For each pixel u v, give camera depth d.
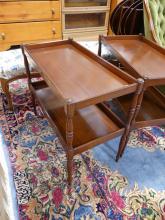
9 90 1.55
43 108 1.20
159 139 1.41
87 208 1.01
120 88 0.87
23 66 1.42
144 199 1.06
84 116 1.16
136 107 1.03
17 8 2.09
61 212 0.99
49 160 1.22
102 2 2.47
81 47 1.21
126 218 0.98
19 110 1.56
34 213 0.97
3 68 1.39
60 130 1.04
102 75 0.99
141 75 1.00
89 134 1.05
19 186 1.08
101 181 1.13
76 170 1.18
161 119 1.21
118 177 1.16
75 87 0.89
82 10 2.39
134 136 1.42
